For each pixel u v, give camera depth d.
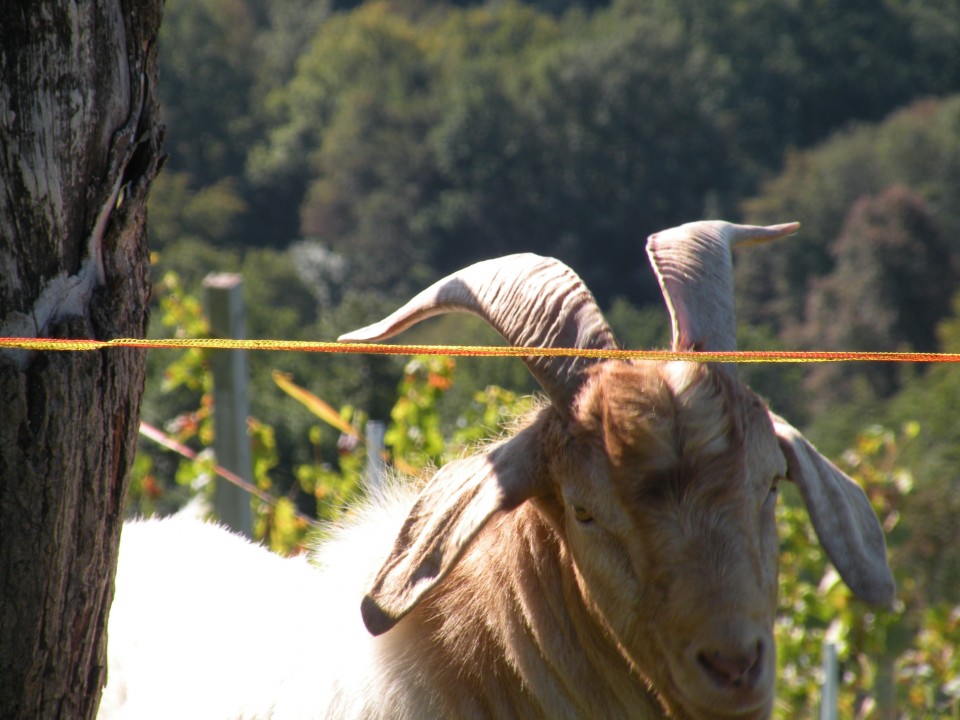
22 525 6.90
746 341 141.12
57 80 6.53
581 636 8.45
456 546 7.80
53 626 7.16
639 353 7.48
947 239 198.88
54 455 6.84
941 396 118.44
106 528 7.29
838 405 156.25
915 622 26.56
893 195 191.25
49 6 6.42
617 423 7.45
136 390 7.30
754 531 7.41
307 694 9.09
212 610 10.22
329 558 10.00
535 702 8.69
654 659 7.57
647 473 7.36
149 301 7.40
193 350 23.42
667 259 8.20
